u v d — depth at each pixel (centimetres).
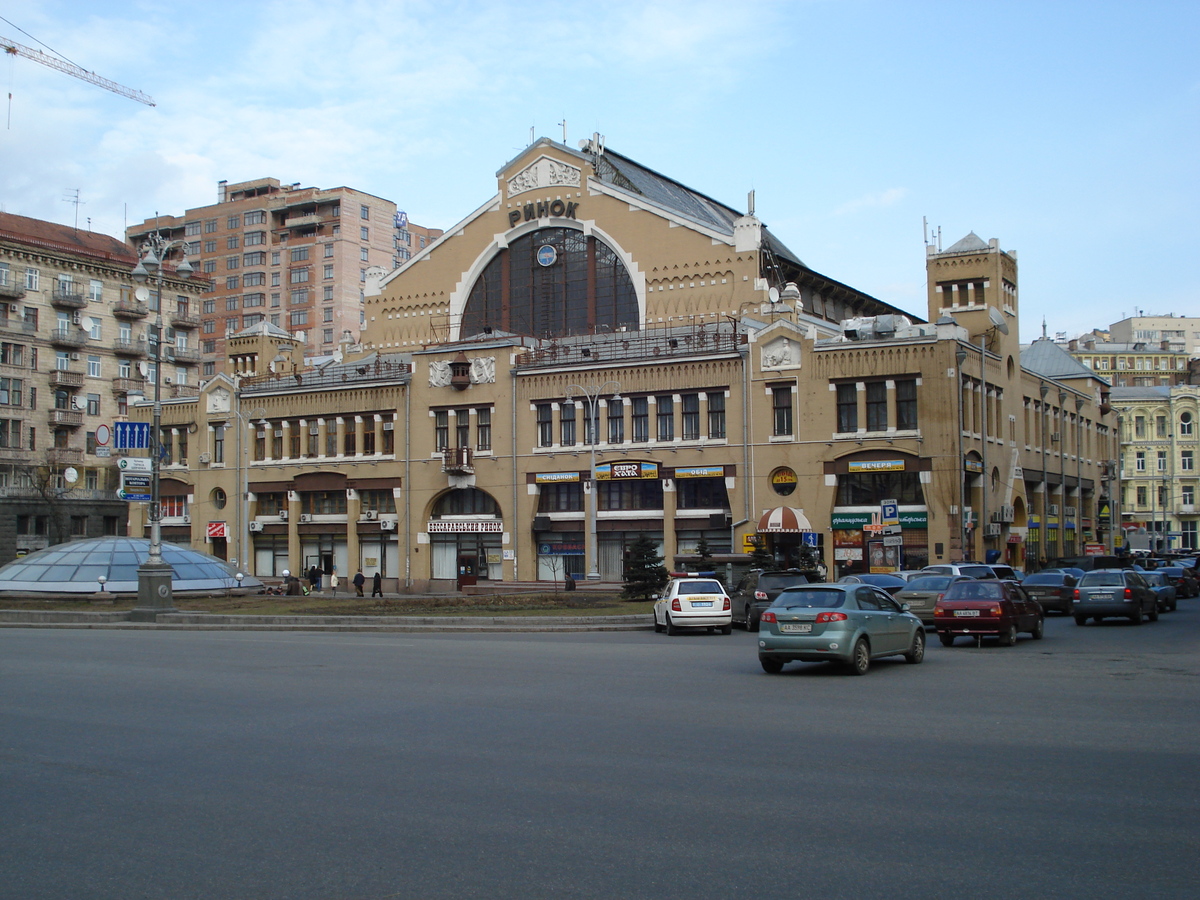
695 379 6322
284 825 1025
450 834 987
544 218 7631
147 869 901
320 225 14725
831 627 2203
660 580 4988
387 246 15350
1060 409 8056
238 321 15025
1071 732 1484
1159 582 5091
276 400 7812
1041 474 7338
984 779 1187
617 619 3953
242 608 4600
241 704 1784
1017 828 988
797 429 6034
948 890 822
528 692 1931
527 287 7731
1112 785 1155
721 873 867
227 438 8050
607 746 1394
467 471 6906
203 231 15412
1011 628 3036
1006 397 6694
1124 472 12962
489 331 7450
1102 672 2273
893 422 5812
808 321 6725
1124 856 901
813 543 5903
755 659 2616
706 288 7050
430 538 7144
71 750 1391
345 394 7481
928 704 1767
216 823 1036
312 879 870
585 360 6662
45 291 9806
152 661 2520
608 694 1903
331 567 7531
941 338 5741
